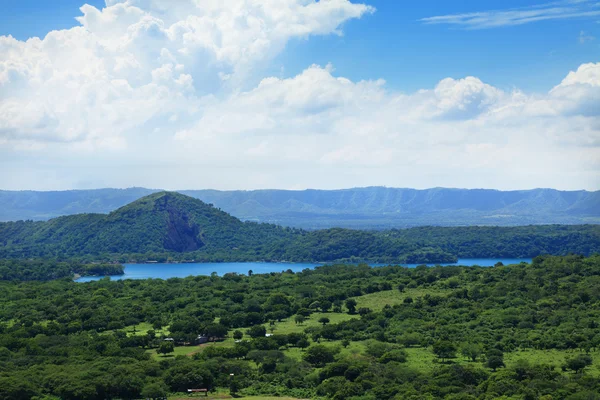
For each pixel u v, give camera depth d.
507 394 193.12
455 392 198.88
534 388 195.75
